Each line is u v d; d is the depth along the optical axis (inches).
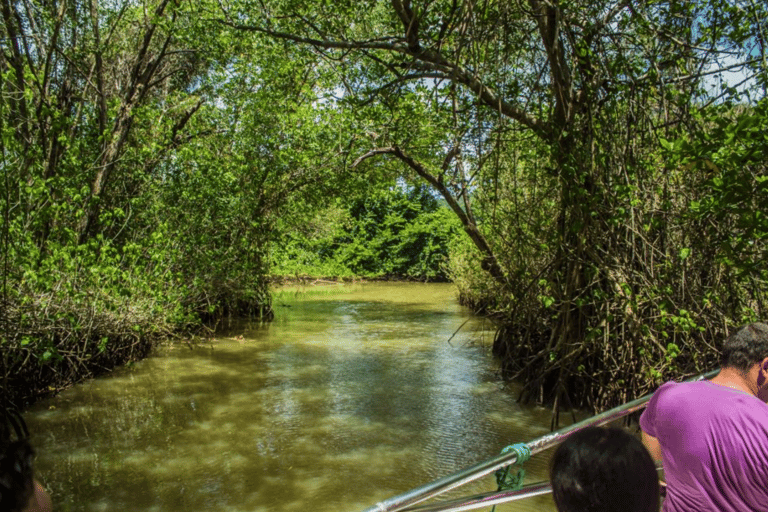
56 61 505.0
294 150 620.7
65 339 367.6
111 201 523.5
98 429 312.7
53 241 383.9
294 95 636.1
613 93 313.6
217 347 532.4
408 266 1376.7
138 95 539.8
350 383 407.2
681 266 300.0
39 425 319.0
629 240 314.2
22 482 54.9
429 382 411.2
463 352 513.7
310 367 454.9
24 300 328.8
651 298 296.4
